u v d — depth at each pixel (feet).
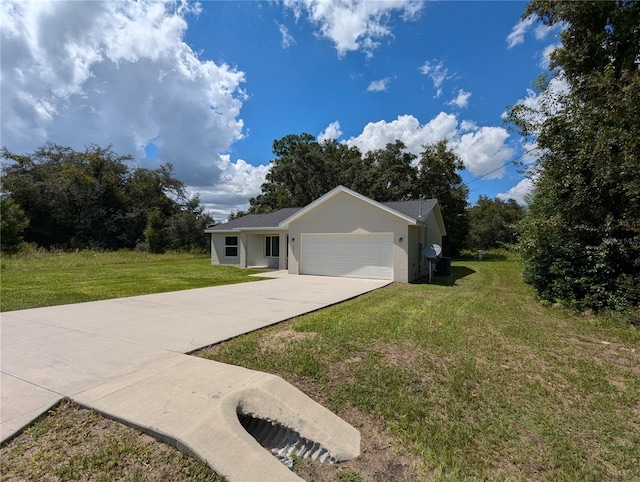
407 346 15.66
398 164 104.83
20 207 90.22
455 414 10.07
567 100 26.66
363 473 7.84
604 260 23.72
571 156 26.40
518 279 46.34
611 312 22.36
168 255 92.84
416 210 49.83
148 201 119.44
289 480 6.97
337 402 10.66
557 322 21.43
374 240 43.93
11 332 17.20
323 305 25.18
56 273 47.98
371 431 9.34
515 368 13.57
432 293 32.60
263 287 35.63
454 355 14.71
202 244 114.01
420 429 9.34
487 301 28.25
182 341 15.78
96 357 13.46
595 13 33.55
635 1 31.53
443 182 101.24
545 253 27.35
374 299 28.66
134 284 37.04
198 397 9.77
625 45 33.42
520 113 28.60
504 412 10.27
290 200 117.60
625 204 23.77
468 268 66.13
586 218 25.94
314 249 48.24
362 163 113.60
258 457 7.53
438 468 7.82
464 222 108.78
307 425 9.30
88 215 105.29
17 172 99.86
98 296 28.73
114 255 84.69
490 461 8.15
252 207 133.39
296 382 11.83
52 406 9.46
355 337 16.76
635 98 21.99
